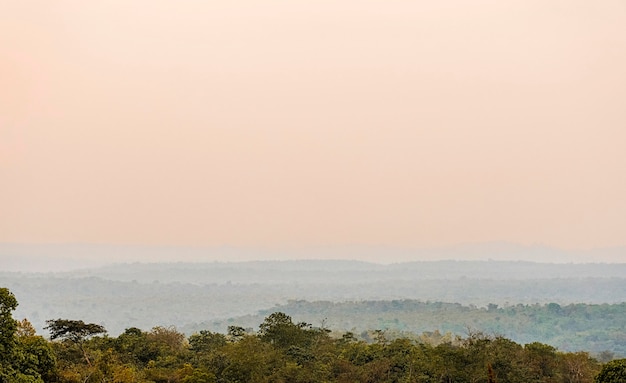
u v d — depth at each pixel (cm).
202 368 9488
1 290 6469
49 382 7800
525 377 9550
